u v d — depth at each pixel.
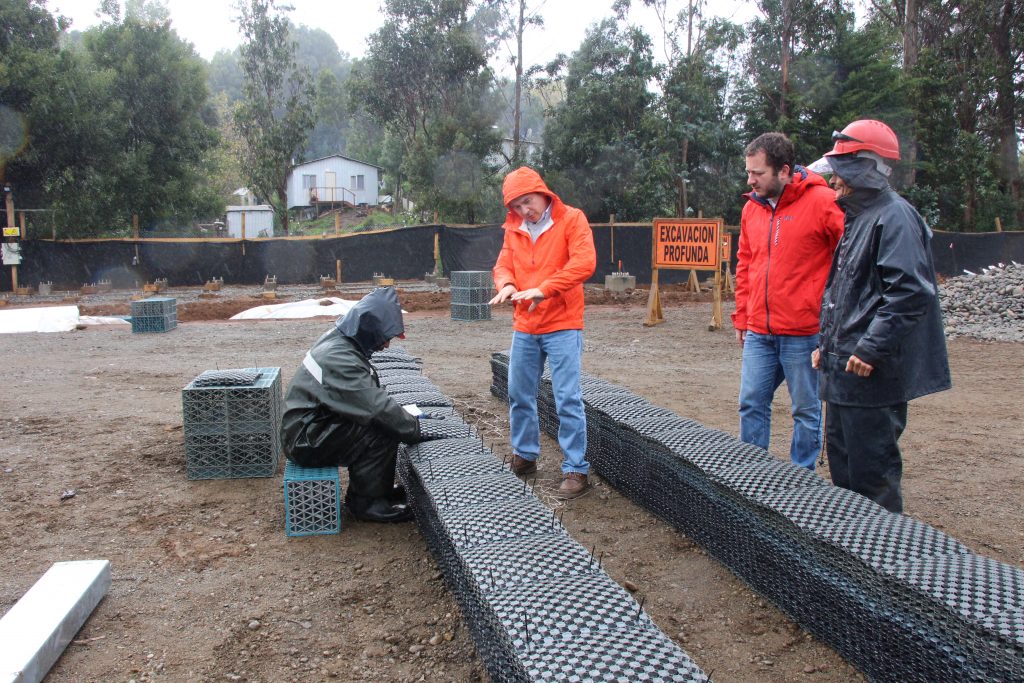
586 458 5.15
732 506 3.43
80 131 29.11
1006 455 5.46
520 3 35.22
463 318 15.31
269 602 3.29
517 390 4.67
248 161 45.09
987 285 14.09
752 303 4.10
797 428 4.07
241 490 4.70
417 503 4.05
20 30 28.23
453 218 34.31
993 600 2.24
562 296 4.36
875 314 3.11
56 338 12.54
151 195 34.03
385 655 2.88
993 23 37.69
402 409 4.06
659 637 2.22
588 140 32.00
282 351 10.93
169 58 34.66
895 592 2.44
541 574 2.63
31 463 5.20
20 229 24.20
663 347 11.39
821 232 3.80
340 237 23.94
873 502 3.10
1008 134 39.19
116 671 2.77
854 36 34.41
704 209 33.38
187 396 4.80
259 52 40.34
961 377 8.76
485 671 2.75
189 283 23.91
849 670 2.69
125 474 4.99
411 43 35.47
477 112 35.03
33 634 2.76
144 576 3.54
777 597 3.15
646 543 3.87
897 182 35.38
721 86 34.12
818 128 34.69
